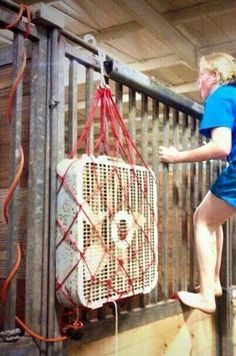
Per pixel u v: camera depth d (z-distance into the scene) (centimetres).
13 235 130
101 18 278
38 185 136
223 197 183
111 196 142
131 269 149
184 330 211
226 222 248
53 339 134
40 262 135
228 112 178
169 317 199
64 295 134
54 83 140
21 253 141
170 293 228
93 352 154
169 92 202
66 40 159
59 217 136
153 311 188
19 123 132
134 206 153
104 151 155
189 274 227
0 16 126
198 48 323
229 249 252
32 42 140
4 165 148
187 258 229
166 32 283
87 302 131
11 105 132
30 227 135
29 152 138
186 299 193
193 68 334
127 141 160
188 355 213
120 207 146
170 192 264
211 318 239
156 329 189
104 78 162
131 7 244
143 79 182
